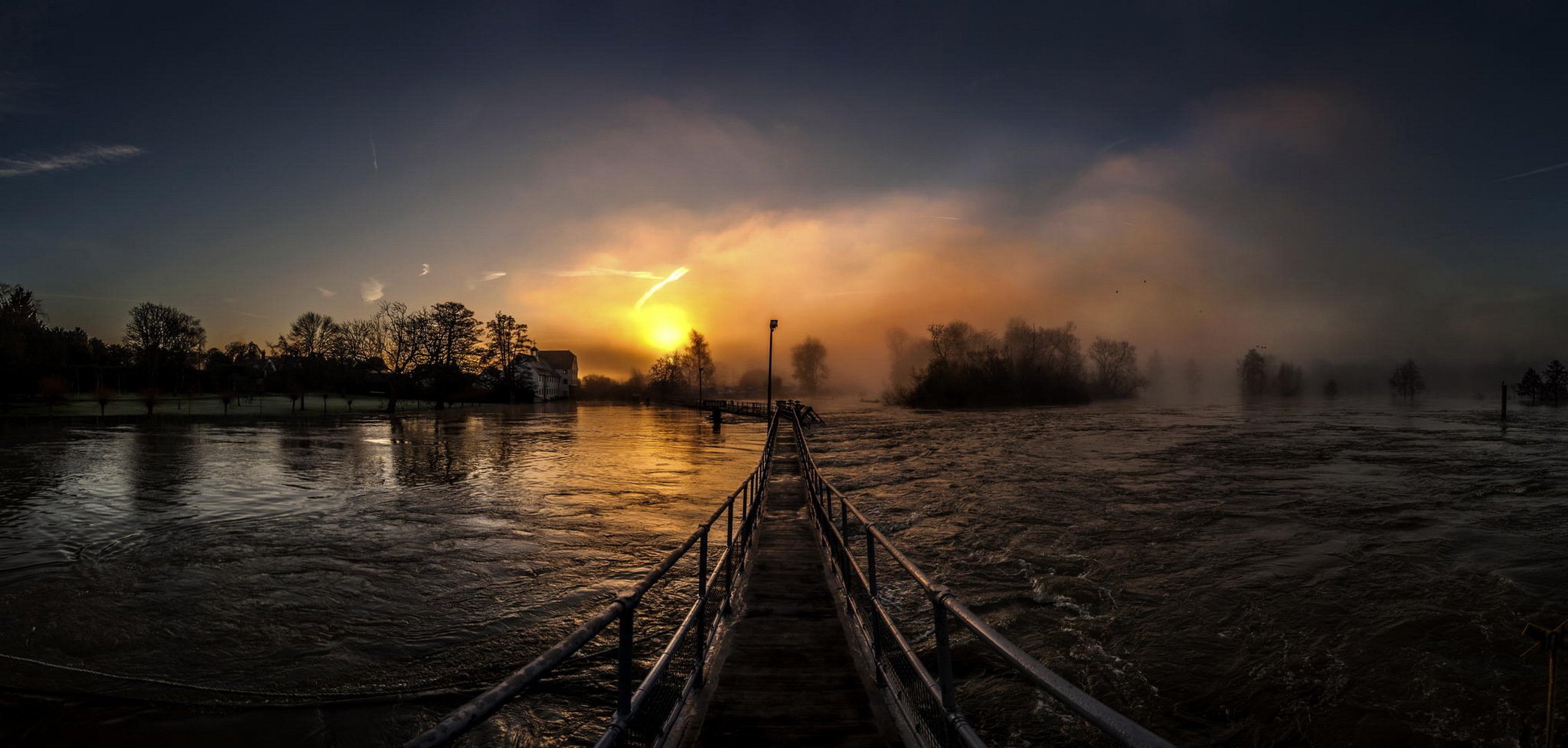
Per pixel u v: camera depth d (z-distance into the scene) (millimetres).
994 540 15422
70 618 10117
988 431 48031
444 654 8914
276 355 115812
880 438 43188
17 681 8031
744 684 5895
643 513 18266
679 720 5145
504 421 63812
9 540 15016
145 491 21438
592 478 25375
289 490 22000
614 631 9648
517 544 14734
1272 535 15500
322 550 14195
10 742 6703
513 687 2080
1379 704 7754
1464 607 10625
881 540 5184
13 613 10344
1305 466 27484
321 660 8711
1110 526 16719
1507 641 9336
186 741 6785
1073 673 8633
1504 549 14094
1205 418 65375
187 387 89438
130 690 7836
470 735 6918
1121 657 9094
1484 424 54031
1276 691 8094
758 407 84188
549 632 9688
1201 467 27359
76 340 88562
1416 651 9086
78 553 13883
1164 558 13688
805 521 14656
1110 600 11273
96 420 51969
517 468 28297
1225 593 11523
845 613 8039
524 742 6793
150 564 13102
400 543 14836
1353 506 18891
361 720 7223
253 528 16250
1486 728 7223
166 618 10109
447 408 89812
